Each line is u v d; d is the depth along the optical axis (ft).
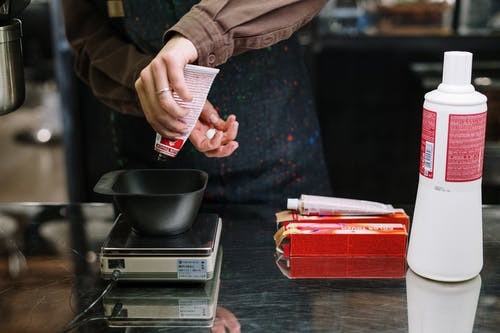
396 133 10.34
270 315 3.08
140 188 3.74
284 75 4.80
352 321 3.01
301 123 4.94
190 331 2.96
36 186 9.62
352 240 3.53
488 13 9.71
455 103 3.00
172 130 3.34
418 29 9.94
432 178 3.18
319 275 3.41
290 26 3.73
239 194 4.85
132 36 4.56
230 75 4.66
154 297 3.25
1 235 3.97
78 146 9.00
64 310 3.16
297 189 4.98
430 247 3.25
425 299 3.17
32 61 9.69
